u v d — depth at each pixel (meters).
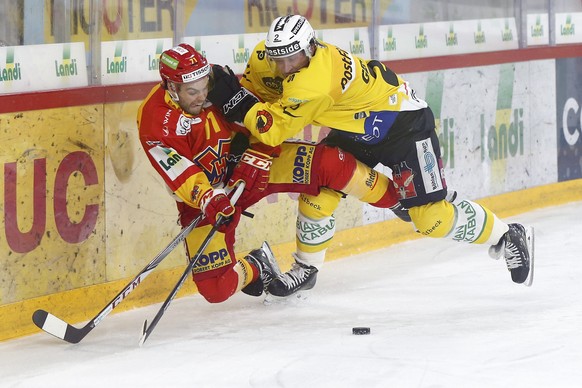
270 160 13.53
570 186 22.92
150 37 15.40
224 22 16.48
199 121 13.17
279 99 13.45
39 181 13.65
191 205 13.10
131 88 14.84
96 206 14.43
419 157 14.11
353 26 18.50
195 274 13.65
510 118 21.42
